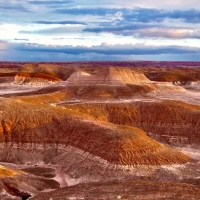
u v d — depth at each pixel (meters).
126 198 42.69
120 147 67.56
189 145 90.56
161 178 61.94
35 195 51.25
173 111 101.19
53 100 117.88
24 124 79.50
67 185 62.31
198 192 45.22
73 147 73.69
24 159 73.75
